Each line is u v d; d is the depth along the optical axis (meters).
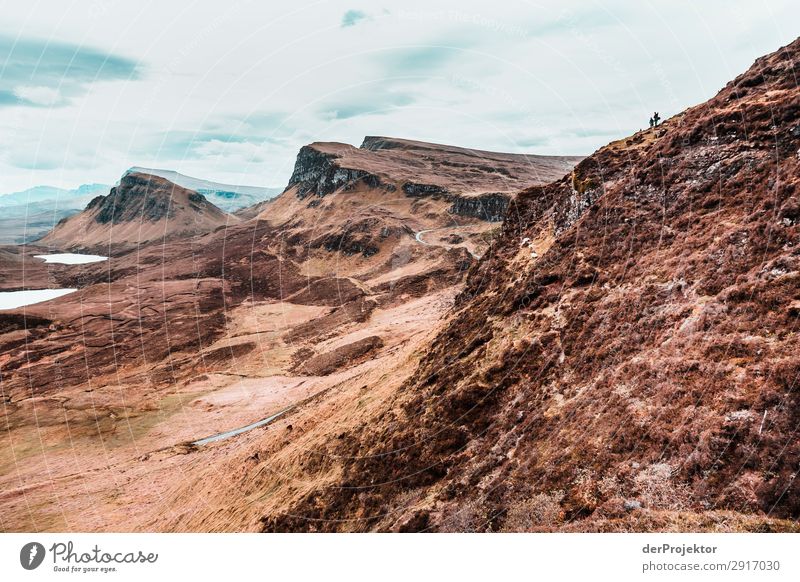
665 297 25.67
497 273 46.66
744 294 21.06
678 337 21.95
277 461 45.81
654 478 16.78
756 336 18.81
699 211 29.75
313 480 37.53
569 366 27.23
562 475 20.02
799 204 23.34
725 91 37.16
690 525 14.37
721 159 31.23
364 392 48.03
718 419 16.56
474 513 21.94
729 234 25.27
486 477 24.31
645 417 19.22
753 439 15.32
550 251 38.62
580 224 38.28
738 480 14.77
